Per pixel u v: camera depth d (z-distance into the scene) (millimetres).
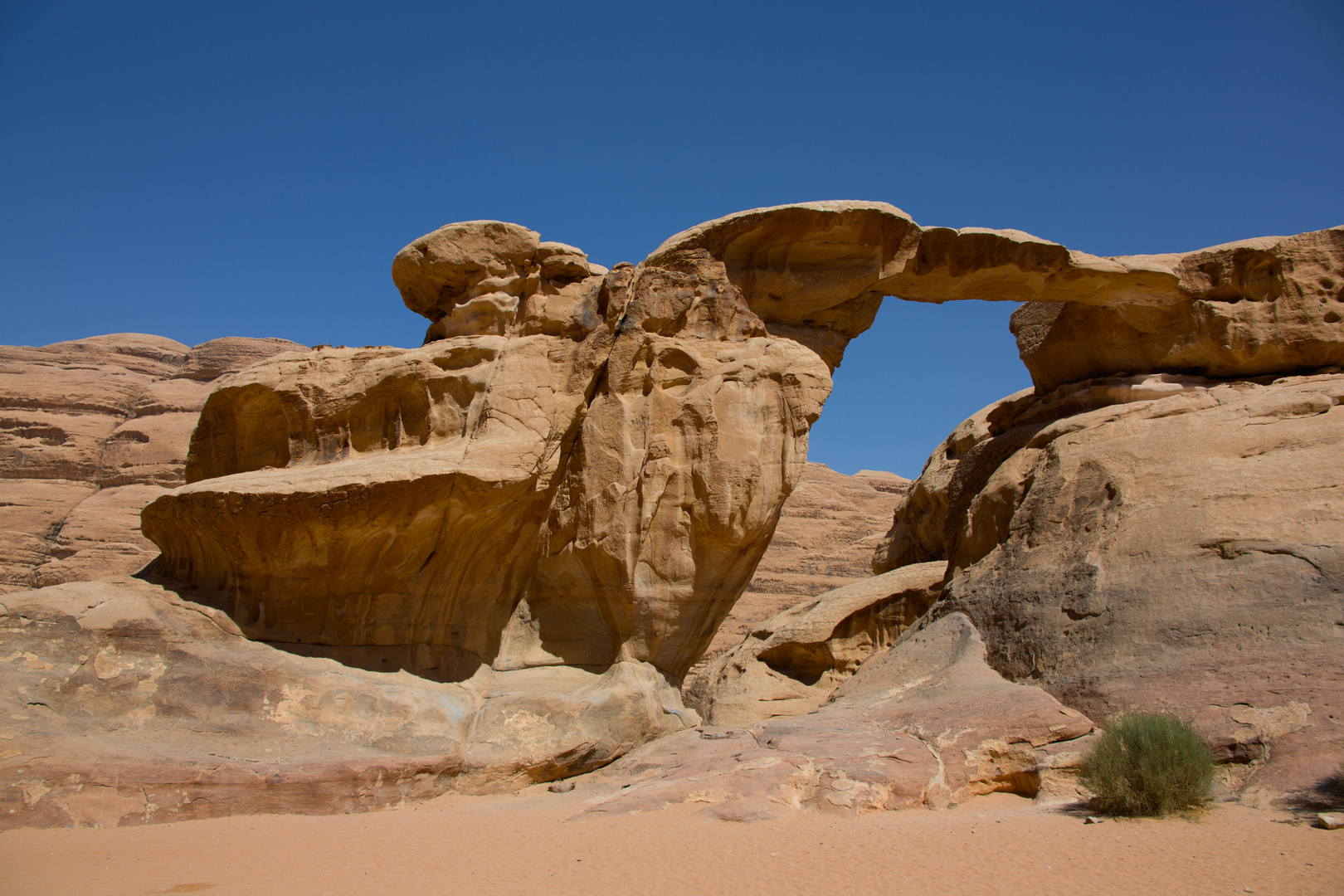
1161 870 7465
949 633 14734
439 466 12039
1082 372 18875
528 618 13953
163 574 13180
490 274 14000
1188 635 11695
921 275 15891
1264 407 14492
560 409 13352
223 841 8797
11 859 8031
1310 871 7230
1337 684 10023
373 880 7637
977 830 8914
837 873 7660
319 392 13531
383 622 12781
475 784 11398
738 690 21375
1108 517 13977
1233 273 17047
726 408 13508
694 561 13391
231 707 11078
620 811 9844
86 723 10391
